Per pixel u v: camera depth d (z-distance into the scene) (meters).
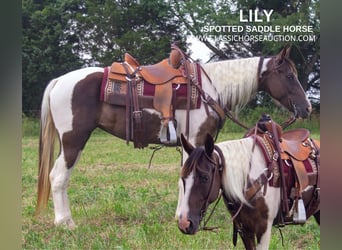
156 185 6.45
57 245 4.18
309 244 4.29
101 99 4.85
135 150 9.23
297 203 3.22
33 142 10.02
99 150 9.21
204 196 2.88
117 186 6.31
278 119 10.34
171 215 5.05
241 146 3.16
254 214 3.10
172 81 4.87
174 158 8.52
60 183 4.73
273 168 3.14
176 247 4.13
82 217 5.03
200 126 4.88
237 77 5.04
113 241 4.28
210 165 2.91
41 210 5.03
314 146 3.51
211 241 4.28
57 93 4.84
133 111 4.82
